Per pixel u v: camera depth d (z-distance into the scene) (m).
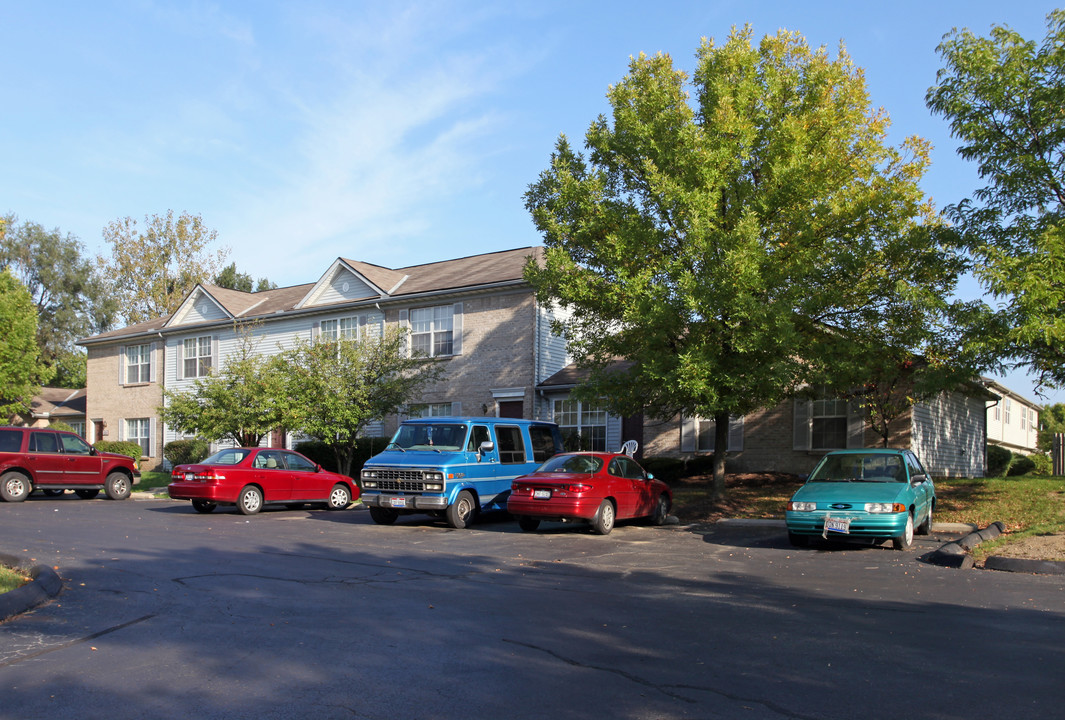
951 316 14.25
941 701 5.06
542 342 27.30
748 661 5.97
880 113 18.42
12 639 6.67
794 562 11.07
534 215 17.53
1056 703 5.01
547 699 5.12
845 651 6.24
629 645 6.44
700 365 14.89
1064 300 12.69
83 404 46.94
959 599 8.30
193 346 37.25
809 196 15.77
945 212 14.84
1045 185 13.63
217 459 18.77
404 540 13.59
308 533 14.52
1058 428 46.00
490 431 16.55
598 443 26.30
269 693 5.27
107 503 21.52
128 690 5.34
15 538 13.13
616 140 17.16
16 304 34.59
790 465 22.50
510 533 14.72
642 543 13.22
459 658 6.06
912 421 20.88
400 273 33.03
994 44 13.98
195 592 8.70
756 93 16.06
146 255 56.50
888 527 11.77
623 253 16.00
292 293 37.28
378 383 24.62
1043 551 10.75
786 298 15.13
